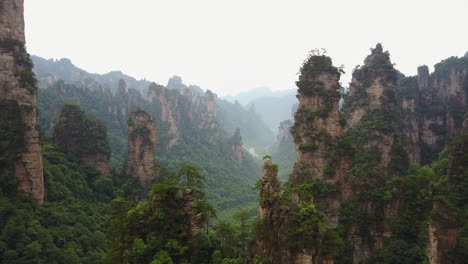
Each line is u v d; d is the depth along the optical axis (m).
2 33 50.47
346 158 63.56
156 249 32.81
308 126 65.56
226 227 37.06
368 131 82.25
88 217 54.38
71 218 51.25
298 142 65.88
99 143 75.94
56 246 44.34
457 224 40.91
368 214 56.41
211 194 128.00
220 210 111.56
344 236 56.44
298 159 65.88
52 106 129.50
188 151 173.25
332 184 61.81
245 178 171.12
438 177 65.38
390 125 81.62
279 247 32.12
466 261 39.19
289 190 39.22
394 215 55.41
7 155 47.81
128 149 78.94
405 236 53.50
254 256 33.22
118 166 102.62
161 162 139.62
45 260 41.12
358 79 92.50
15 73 50.66
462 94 103.44
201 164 162.25
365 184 60.47
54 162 64.69
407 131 96.56
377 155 78.50
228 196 132.75
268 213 34.19
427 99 108.81
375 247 54.97
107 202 66.00
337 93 66.19
